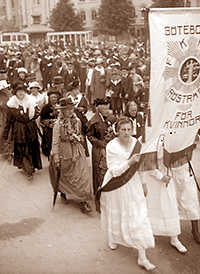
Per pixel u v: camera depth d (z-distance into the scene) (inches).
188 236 207.9
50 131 310.8
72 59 828.6
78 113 285.0
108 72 523.8
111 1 2304.4
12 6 3454.7
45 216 236.4
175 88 170.1
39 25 1803.6
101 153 233.9
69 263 186.9
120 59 804.0
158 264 183.2
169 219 187.5
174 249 195.5
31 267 184.1
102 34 2362.2
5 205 252.8
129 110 238.5
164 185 186.5
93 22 2974.9
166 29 161.8
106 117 235.9
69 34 2062.0
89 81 547.8
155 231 189.2
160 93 168.6
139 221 174.2
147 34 161.3
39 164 299.7
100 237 209.9
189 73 170.2
